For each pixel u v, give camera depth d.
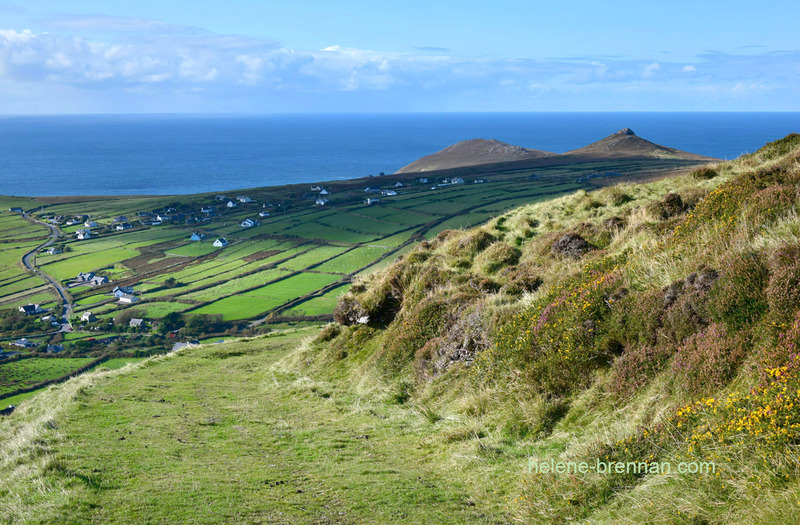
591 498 6.47
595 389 9.16
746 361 7.20
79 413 12.88
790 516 4.62
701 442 6.17
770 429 5.62
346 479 8.36
